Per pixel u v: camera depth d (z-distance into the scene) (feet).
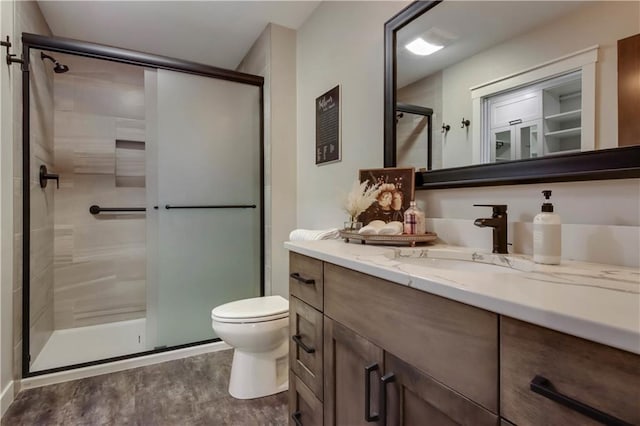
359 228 4.85
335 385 3.42
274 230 8.00
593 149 2.93
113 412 5.32
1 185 5.34
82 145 8.87
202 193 7.83
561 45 3.19
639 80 2.68
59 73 8.43
